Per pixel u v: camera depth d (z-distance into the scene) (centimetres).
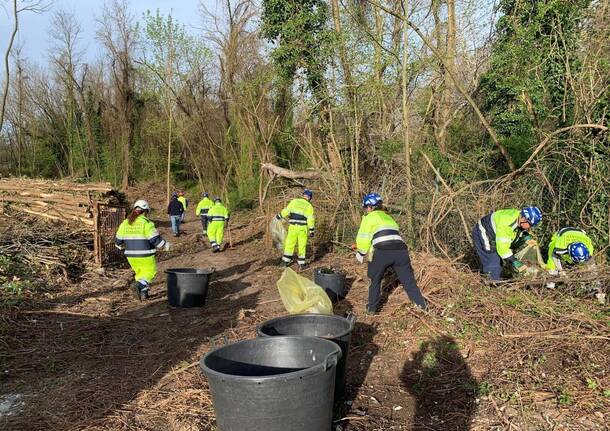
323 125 1391
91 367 538
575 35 903
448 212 875
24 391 479
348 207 1222
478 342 525
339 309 703
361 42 1198
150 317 729
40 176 3803
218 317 711
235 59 2081
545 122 974
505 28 1111
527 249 727
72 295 851
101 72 3534
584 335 512
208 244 1562
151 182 3484
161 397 455
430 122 1248
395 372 491
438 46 1238
